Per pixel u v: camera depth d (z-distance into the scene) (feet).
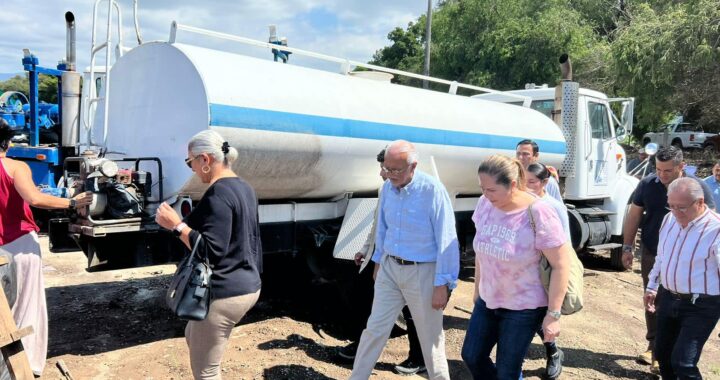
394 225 12.05
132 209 14.01
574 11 79.15
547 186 15.76
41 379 13.02
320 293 20.43
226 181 9.96
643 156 40.45
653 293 13.47
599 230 27.27
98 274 23.73
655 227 15.23
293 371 14.10
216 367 10.23
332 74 17.85
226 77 14.23
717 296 11.59
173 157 14.61
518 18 80.38
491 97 29.73
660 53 53.47
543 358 16.24
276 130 14.64
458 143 19.93
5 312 9.43
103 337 16.02
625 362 16.39
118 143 16.62
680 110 66.69
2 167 11.87
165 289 21.44
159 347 15.34
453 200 21.76
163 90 14.92
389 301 12.23
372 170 17.70
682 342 11.81
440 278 11.58
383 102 18.03
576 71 72.08
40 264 12.85
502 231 10.11
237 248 9.89
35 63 31.96
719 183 19.16
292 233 16.92
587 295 23.32
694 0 54.44
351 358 14.92
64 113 24.03
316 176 16.31
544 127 24.47
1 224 12.05
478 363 10.69
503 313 10.30
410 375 14.42
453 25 86.12
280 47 17.01
